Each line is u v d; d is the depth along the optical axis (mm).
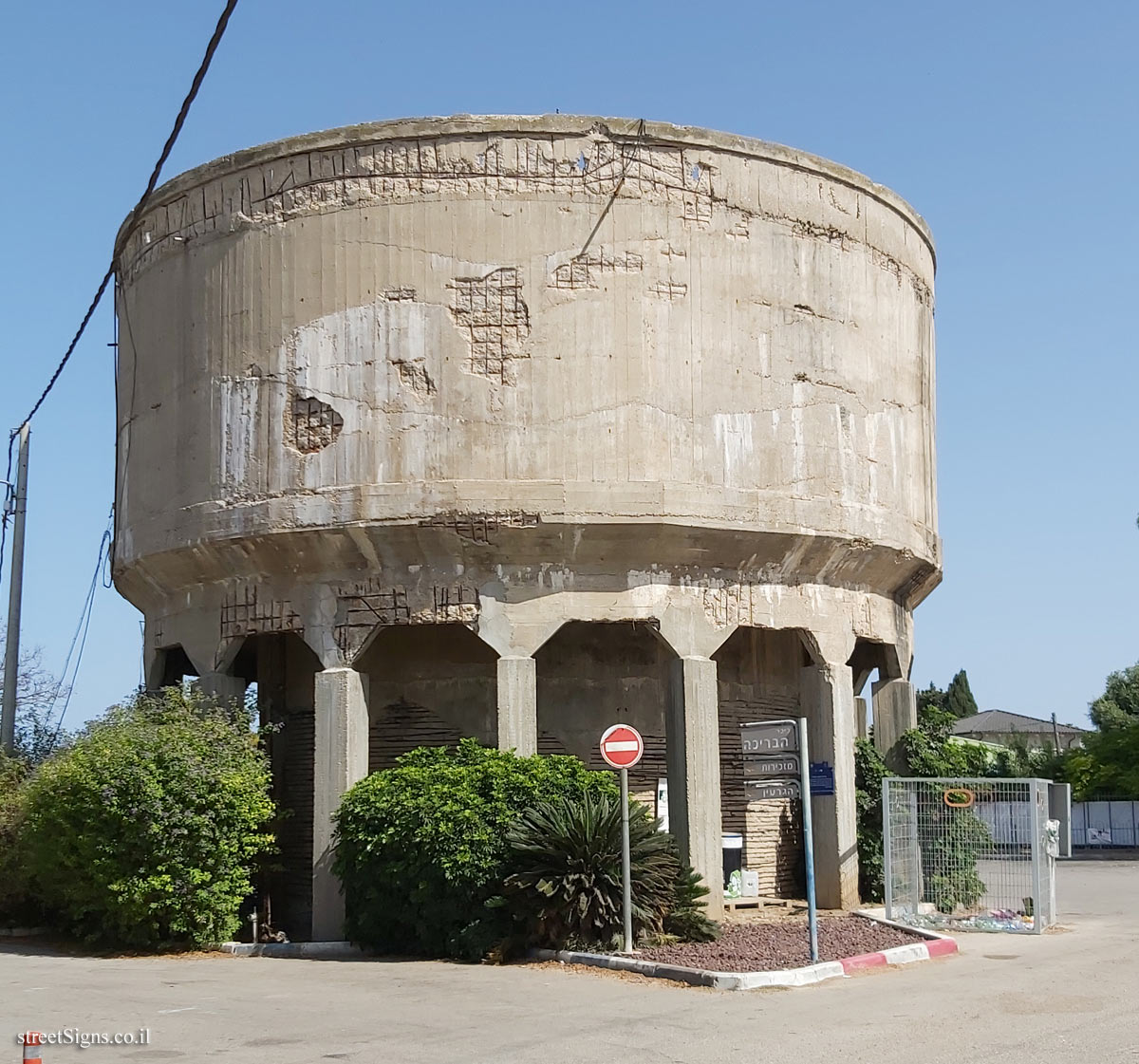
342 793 23969
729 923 23844
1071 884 36906
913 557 27859
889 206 28094
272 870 26047
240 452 25000
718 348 24859
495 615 23969
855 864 26562
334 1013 16031
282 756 28125
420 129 24547
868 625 27594
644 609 24266
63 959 22203
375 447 24062
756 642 28766
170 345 26641
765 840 28000
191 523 25438
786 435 25281
